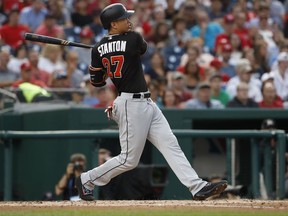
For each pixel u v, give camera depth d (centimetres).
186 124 4366
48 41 2856
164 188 4128
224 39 5962
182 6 6581
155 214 2572
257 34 6131
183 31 6125
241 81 5284
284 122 4791
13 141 4203
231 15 6269
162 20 6134
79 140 4178
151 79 5275
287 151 4125
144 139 2762
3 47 5578
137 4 6594
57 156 4250
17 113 4419
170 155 2761
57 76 4944
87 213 2608
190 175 2753
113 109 2759
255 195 4062
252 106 4891
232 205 2853
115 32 2753
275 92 5044
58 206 2822
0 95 4519
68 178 4025
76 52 5447
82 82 5241
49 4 6262
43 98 4612
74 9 6462
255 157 4078
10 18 5800
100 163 4022
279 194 4034
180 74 5059
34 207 2802
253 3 6900
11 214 2617
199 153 4700
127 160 2786
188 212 2630
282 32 6869
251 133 4050
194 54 5259
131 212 2628
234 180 4209
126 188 3997
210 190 2744
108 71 2761
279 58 5450
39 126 4378
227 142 4231
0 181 4222
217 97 5112
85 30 5778
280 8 6919
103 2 6406
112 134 3953
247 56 5784
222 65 5719
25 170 4244
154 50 5675
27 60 5291
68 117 4225
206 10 6694
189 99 5041
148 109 2745
